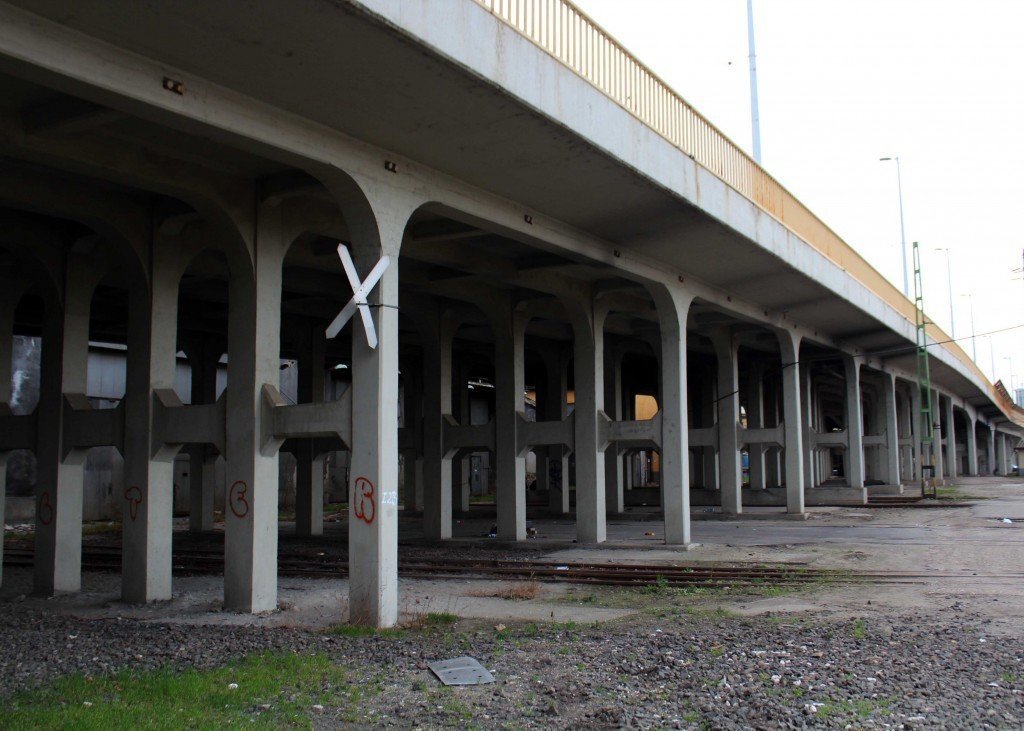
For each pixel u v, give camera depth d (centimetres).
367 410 1243
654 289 2147
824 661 959
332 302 2520
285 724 751
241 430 1380
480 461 5519
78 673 926
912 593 1478
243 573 1377
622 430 2280
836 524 2873
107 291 2175
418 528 3086
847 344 3659
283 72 1030
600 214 1667
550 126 1223
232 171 1351
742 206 1859
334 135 1209
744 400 4659
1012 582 1582
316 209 1500
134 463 1494
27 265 1634
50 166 1278
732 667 934
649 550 2156
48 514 1591
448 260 1834
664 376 2206
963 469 8475
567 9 1310
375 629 1188
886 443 4481
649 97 1541
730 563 1881
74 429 1585
